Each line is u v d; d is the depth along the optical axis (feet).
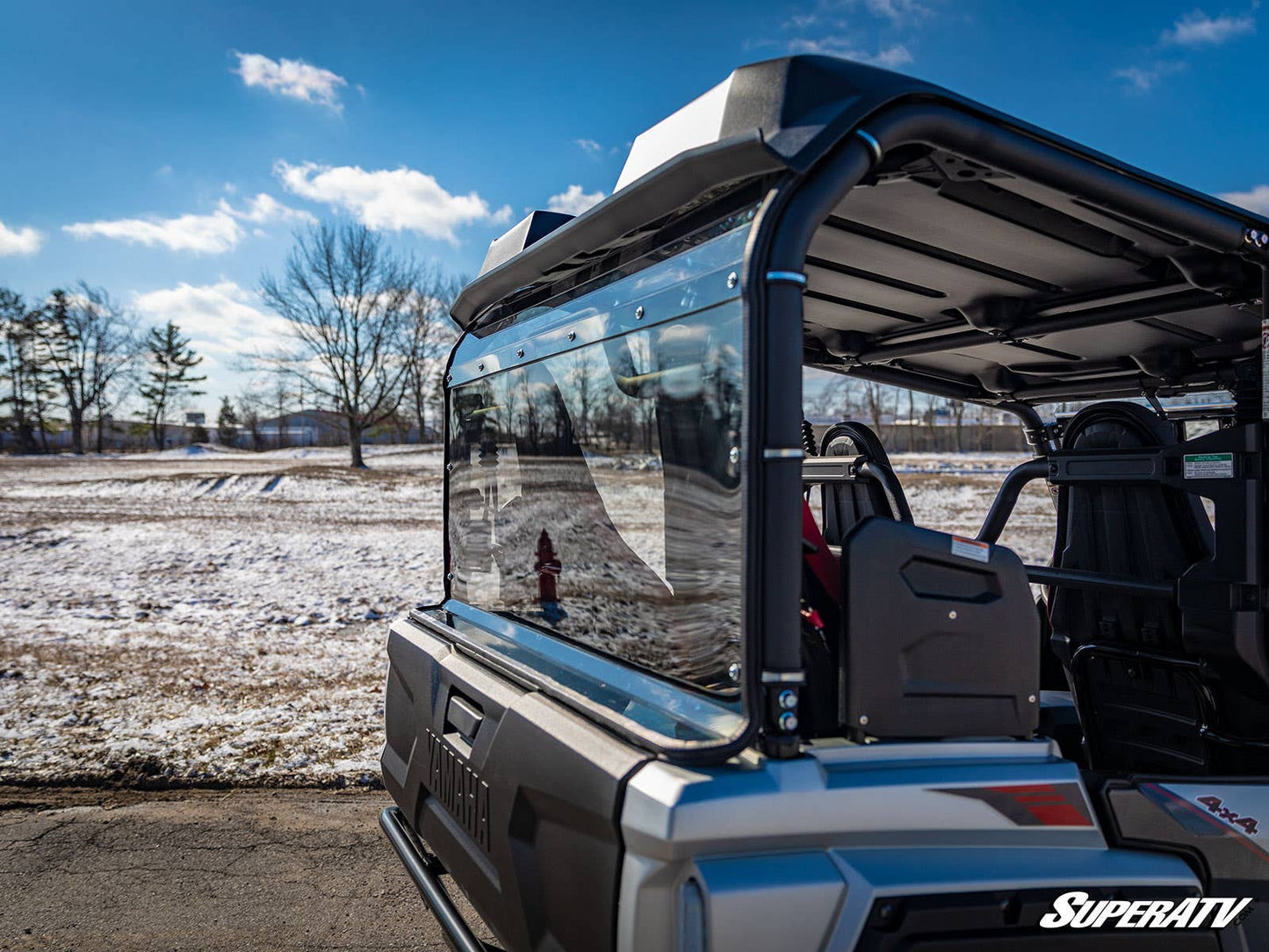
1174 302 8.84
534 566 8.09
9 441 251.19
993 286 9.12
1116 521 9.68
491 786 6.80
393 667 9.62
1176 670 9.09
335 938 10.21
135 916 10.62
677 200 5.86
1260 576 7.42
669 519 6.07
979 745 5.84
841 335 11.43
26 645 22.97
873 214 7.14
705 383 5.65
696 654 5.76
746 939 4.91
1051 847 5.80
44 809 13.65
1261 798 6.57
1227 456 7.62
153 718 17.67
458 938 7.00
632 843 5.13
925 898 5.29
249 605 29.22
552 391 7.77
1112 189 5.94
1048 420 14.10
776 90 5.38
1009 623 6.04
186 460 143.02
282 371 129.70
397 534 50.57
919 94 5.31
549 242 7.18
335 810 13.89
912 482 72.95
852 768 5.52
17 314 246.27
